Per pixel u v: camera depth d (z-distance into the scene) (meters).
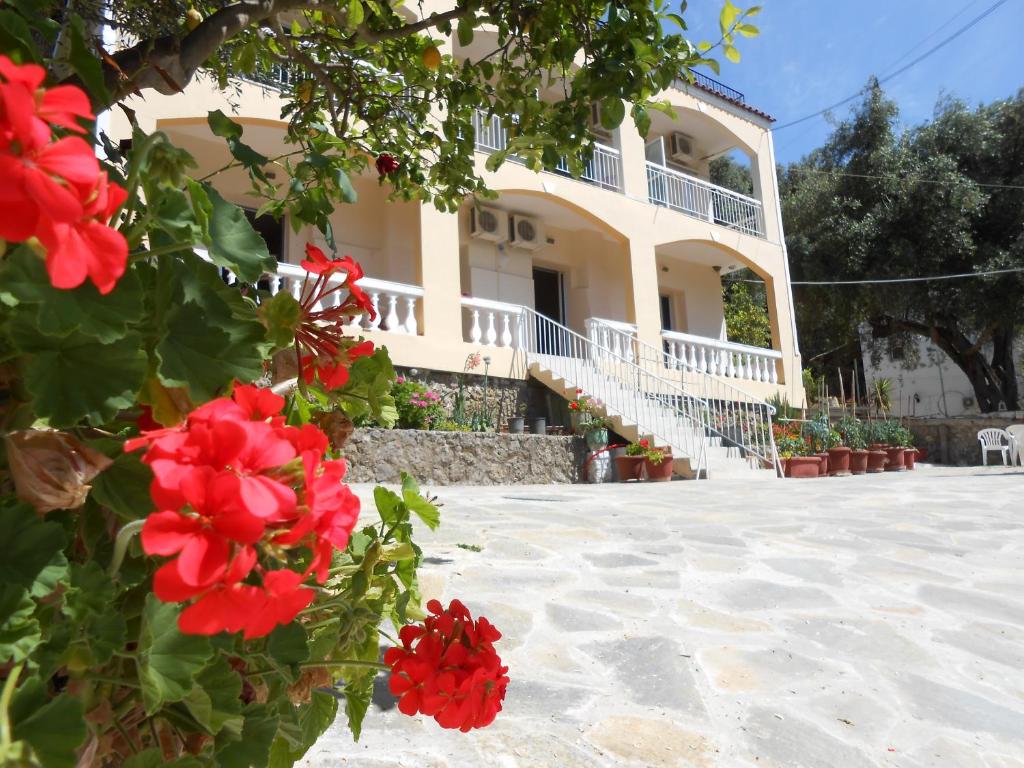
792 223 21.23
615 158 14.30
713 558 4.72
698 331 17.02
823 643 3.13
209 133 9.91
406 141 3.05
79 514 0.75
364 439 8.65
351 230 11.66
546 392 12.21
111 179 0.87
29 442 0.62
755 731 2.22
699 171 17.44
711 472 11.31
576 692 2.47
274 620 0.59
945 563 4.82
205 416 0.65
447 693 0.99
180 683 0.66
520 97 2.53
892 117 19.77
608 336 13.23
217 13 1.72
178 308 0.77
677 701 2.43
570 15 2.26
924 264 18.33
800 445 13.67
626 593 3.79
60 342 0.66
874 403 21.78
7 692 0.51
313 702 1.18
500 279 13.51
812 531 5.85
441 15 2.38
